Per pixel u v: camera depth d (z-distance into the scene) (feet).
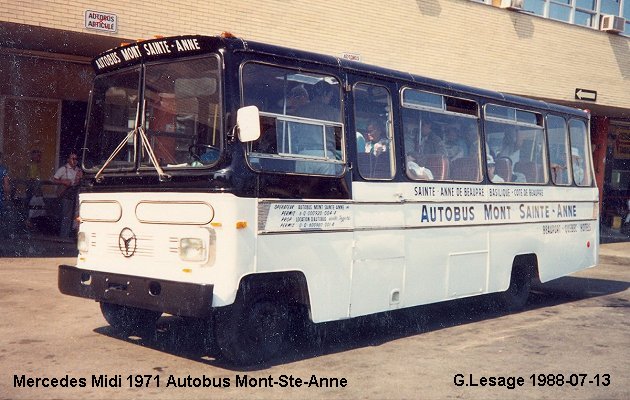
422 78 26.35
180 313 18.92
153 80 21.40
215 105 19.75
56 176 45.47
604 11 65.16
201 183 19.43
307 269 21.18
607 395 19.10
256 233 19.65
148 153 21.03
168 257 19.95
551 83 60.80
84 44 40.70
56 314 26.58
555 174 34.04
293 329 23.22
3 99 47.19
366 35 48.52
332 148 22.33
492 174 29.68
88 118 23.39
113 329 24.54
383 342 24.77
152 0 38.45
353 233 22.79
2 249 40.63
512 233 30.60
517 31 58.08
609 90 65.26
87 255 22.35
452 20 53.72
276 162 20.39
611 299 36.24
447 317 30.09
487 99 29.63
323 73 22.29
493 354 23.26
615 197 81.82
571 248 35.01
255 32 42.78
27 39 39.32
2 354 21.15
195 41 20.15
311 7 45.42
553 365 21.98
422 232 25.70
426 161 26.35
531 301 35.35
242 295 20.01
